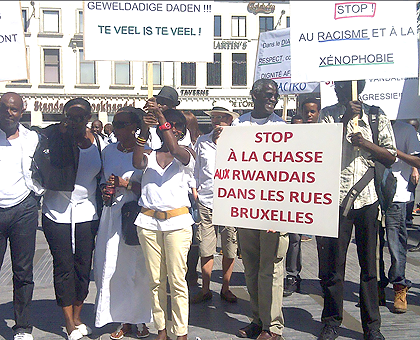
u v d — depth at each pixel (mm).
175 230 3941
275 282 4145
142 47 4496
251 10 30516
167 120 4121
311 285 5988
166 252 3984
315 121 5488
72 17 29578
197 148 5367
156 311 4141
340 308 4184
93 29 4453
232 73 31188
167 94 4738
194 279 5773
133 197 4328
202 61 4559
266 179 4000
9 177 4078
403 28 3998
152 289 4102
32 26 29062
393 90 5543
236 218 4105
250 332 4375
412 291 5641
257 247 4316
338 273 4152
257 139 4035
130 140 4309
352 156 4078
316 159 3828
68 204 4234
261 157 4020
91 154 4309
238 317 4875
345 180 4062
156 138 4977
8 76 4367
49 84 29781
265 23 30891
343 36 4070
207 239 5281
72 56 29875
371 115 4090
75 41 29734
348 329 4508
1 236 4145
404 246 4961
